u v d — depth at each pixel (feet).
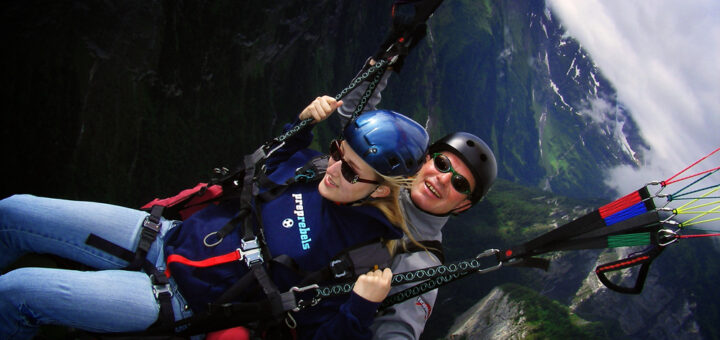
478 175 8.68
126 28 65.26
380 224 7.60
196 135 81.25
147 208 8.16
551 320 113.70
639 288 6.59
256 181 7.91
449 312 148.56
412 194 8.80
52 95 59.52
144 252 7.40
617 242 6.65
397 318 7.62
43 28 57.00
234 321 6.95
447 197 8.66
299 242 7.45
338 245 7.44
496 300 120.67
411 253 8.27
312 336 7.48
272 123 98.84
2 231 7.29
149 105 73.05
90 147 65.26
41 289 6.30
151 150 74.23
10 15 54.29
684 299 212.43
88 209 7.39
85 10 59.88
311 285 7.01
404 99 167.32
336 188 7.42
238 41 83.30
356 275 7.27
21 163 58.54
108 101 66.59
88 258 7.40
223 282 7.24
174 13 71.20
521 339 110.83
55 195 62.59
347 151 7.42
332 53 115.96
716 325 205.77
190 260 7.31
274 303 6.95
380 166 7.13
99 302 6.54
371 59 8.54
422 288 7.39
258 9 83.61
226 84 85.10
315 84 110.11
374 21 122.83
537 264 7.18
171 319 6.95
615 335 178.19
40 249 7.38
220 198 8.11
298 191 7.99
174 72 74.54
